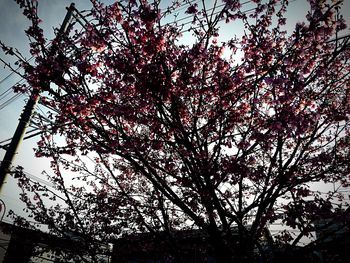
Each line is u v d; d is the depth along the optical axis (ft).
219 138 19.62
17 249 28.32
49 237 27.43
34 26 18.08
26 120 24.66
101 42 19.26
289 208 19.35
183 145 19.66
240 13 19.92
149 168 19.54
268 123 18.33
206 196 18.81
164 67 18.44
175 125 19.12
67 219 28.73
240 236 20.39
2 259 32.12
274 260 19.31
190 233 29.60
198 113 20.92
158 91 17.95
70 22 26.02
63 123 21.53
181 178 19.25
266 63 20.54
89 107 18.89
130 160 19.93
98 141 19.72
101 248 29.73
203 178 19.69
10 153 24.02
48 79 18.34
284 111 17.46
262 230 24.09
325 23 17.20
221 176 19.77
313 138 21.67
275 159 21.47
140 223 27.96
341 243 18.56
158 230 28.73
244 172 20.30
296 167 21.09
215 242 19.63
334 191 24.84
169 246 26.07
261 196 20.27
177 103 19.88
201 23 20.03
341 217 19.57
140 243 29.35
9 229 27.73
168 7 19.11
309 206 18.93
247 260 19.39
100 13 19.72
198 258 30.32
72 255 27.37
